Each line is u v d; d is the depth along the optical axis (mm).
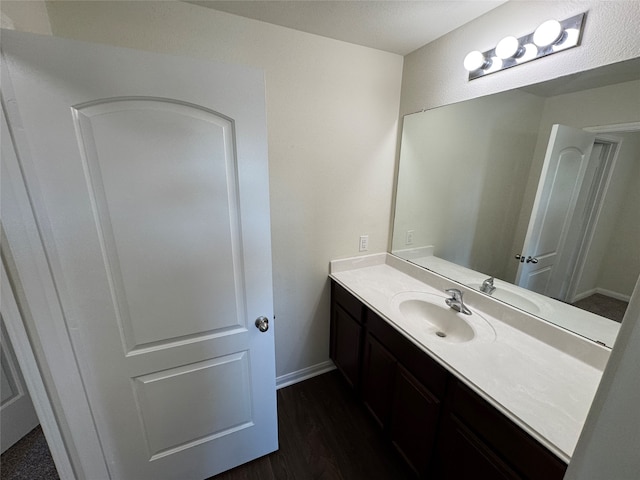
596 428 428
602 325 1038
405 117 1799
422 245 1818
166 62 879
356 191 1847
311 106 1568
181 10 1209
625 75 919
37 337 903
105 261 947
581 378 953
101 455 1110
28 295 857
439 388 1077
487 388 902
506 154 1317
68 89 795
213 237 1082
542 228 1216
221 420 1324
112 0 1111
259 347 1310
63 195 849
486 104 1349
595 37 965
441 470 1122
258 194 1116
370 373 1574
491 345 1138
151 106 896
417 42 1572
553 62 1093
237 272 1168
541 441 736
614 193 990
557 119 1120
